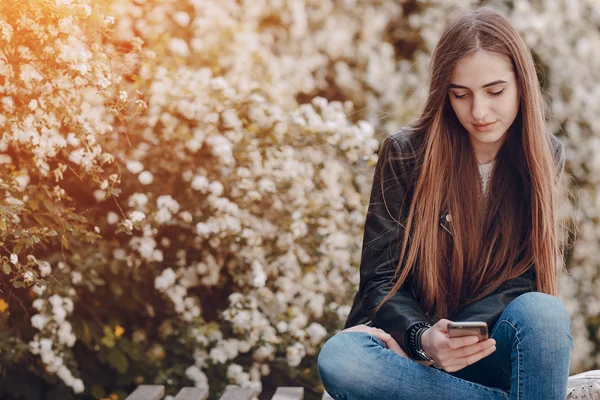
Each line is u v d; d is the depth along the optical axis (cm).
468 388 210
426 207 234
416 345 212
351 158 414
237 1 516
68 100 283
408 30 570
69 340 344
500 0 547
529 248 233
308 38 545
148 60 375
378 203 241
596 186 517
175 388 377
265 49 509
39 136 276
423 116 241
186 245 400
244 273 400
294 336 397
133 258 382
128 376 383
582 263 507
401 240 237
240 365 399
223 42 464
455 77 221
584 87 533
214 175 392
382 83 537
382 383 210
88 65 273
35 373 359
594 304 503
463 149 237
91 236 304
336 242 403
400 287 234
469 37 219
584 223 504
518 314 207
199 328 385
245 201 392
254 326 382
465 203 235
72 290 351
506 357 213
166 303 397
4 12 261
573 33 541
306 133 407
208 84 398
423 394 209
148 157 384
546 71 530
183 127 388
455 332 194
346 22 549
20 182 293
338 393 216
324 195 411
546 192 231
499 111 221
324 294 415
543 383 200
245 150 394
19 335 351
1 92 274
